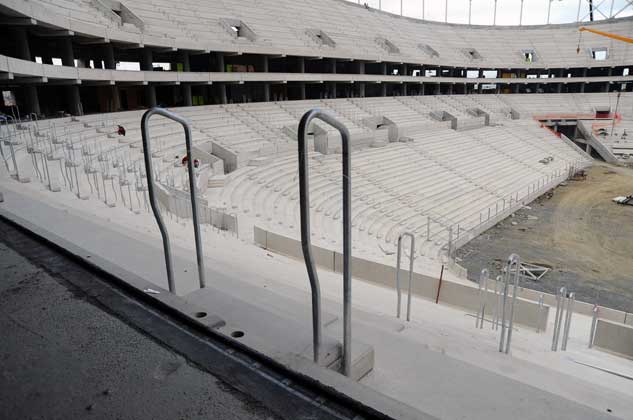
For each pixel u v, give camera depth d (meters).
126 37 24.39
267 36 36.31
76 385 2.48
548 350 7.40
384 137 33.94
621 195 30.22
